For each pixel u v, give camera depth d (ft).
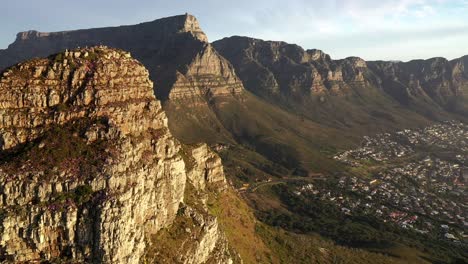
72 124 274.36
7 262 233.55
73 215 237.66
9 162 249.96
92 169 251.39
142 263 263.49
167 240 296.10
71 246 239.30
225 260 352.49
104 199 240.94
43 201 240.32
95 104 284.61
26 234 236.22
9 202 239.50
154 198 290.35
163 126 324.60
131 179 262.47
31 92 276.00
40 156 253.85
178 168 322.55
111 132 272.92
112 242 238.07
